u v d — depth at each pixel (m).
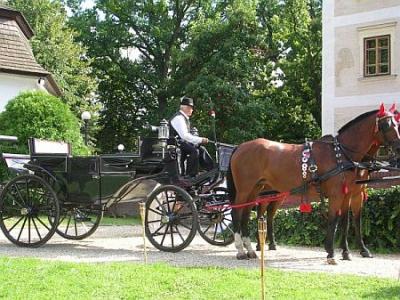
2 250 10.73
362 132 9.15
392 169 9.21
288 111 35.06
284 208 12.27
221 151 10.58
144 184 10.90
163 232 11.38
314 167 9.09
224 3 39.56
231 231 11.01
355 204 9.79
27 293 6.62
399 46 22.28
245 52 30.69
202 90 29.14
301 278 7.42
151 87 40.09
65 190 11.30
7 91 23.69
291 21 34.91
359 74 23.12
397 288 6.84
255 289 6.75
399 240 10.40
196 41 31.75
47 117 18.94
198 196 10.34
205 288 6.84
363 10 23.12
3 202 11.41
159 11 39.84
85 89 35.12
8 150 18.23
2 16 24.27
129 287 6.91
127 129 42.25
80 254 10.16
